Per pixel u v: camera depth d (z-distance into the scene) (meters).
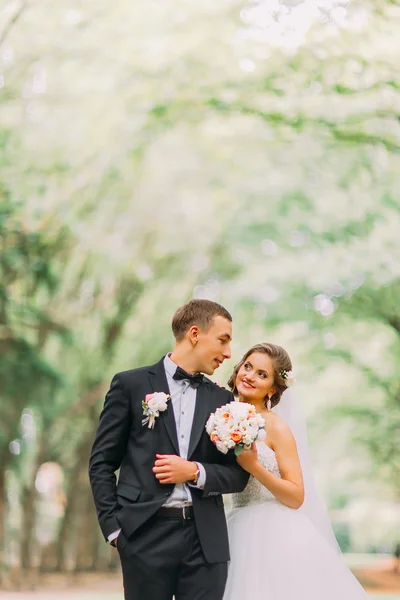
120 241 19.39
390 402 20.44
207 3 14.37
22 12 15.95
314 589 5.52
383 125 14.17
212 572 4.87
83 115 16.44
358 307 17.47
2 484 21.91
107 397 5.12
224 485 4.96
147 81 15.11
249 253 18.27
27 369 17.75
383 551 37.84
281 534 5.63
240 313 19.52
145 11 15.14
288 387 5.86
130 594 4.91
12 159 16.45
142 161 17.98
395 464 22.48
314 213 16.41
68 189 17.14
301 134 15.05
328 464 24.69
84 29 15.77
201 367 5.19
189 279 22.05
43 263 17.28
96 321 22.28
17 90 16.42
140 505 4.84
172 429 4.99
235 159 18.23
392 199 15.84
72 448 26.48
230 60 14.27
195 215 19.45
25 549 24.66
